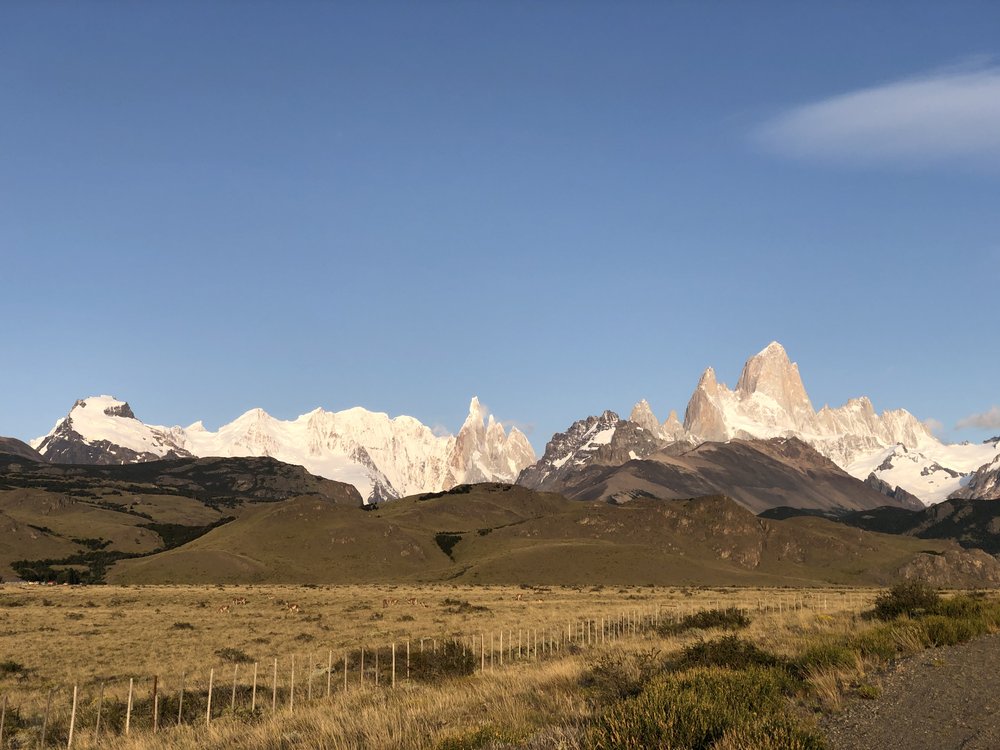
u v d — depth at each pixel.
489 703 22.94
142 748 23.08
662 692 17.78
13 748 27.41
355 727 20.64
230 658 54.12
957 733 17.08
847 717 18.84
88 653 58.81
